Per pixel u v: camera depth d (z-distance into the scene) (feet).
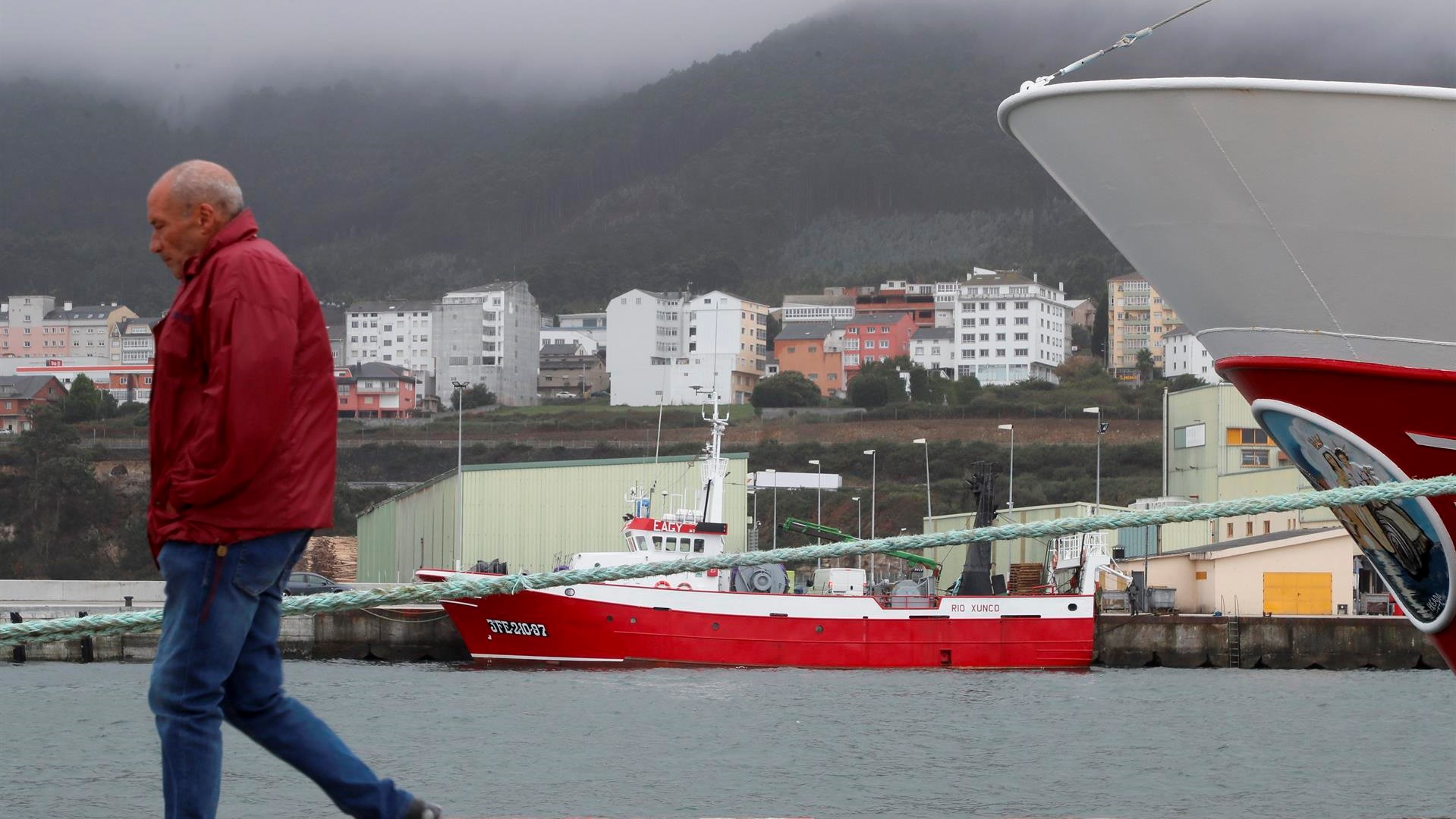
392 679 145.89
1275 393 43.01
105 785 73.67
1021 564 195.42
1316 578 222.07
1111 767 81.30
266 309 17.51
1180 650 195.00
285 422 17.99
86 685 137.49
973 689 134.10
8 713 108.27
